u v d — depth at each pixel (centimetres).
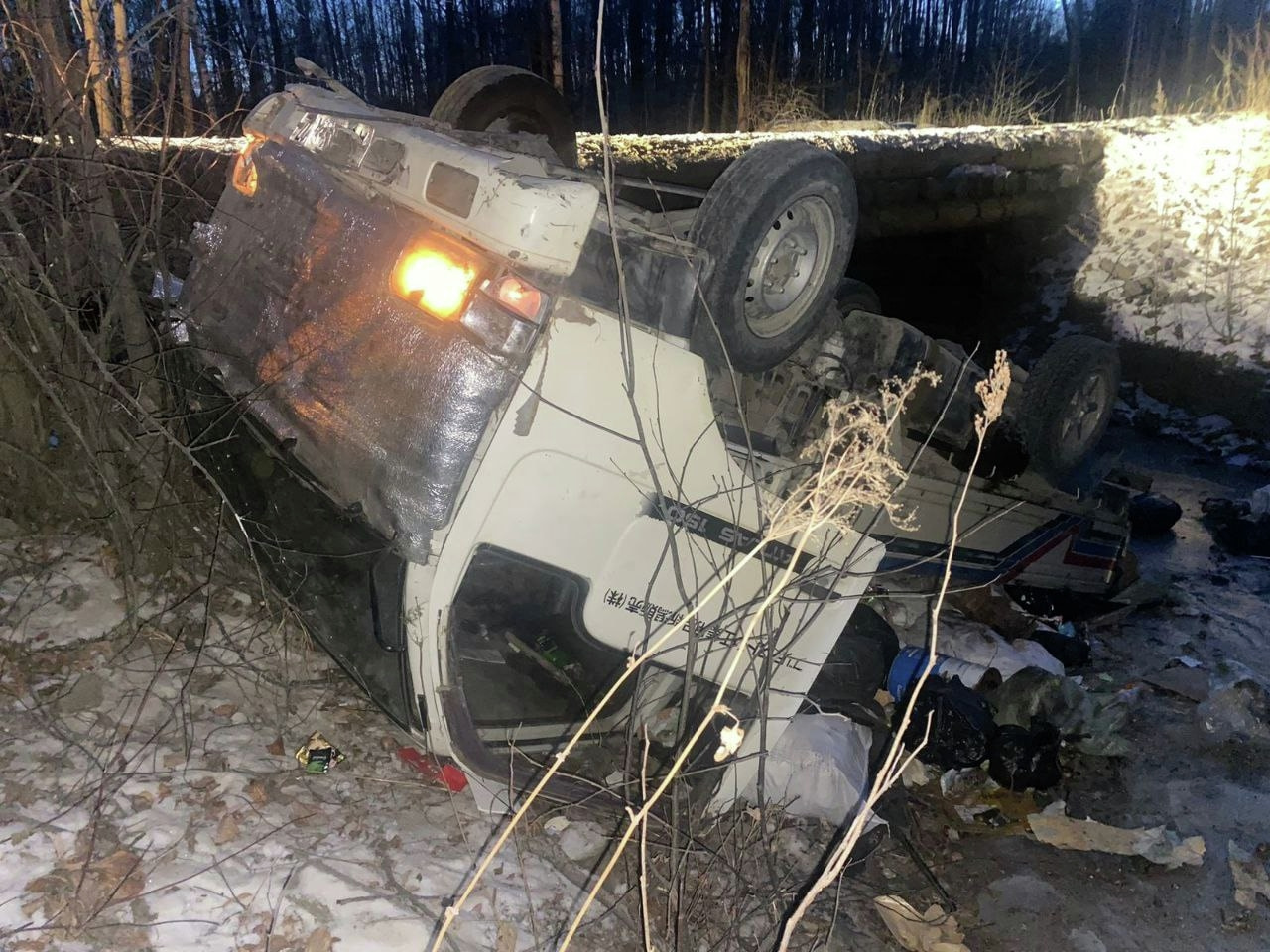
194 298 357
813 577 328
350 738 377
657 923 326
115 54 360
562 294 279
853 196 368
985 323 1320
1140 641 645
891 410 429
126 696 368
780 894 342
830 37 1823
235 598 433
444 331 277
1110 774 485
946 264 1299
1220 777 493
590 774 366
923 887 393
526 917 315
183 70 395
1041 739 456
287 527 314
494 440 276
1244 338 1097
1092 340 547
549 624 352
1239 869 420
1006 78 1734
